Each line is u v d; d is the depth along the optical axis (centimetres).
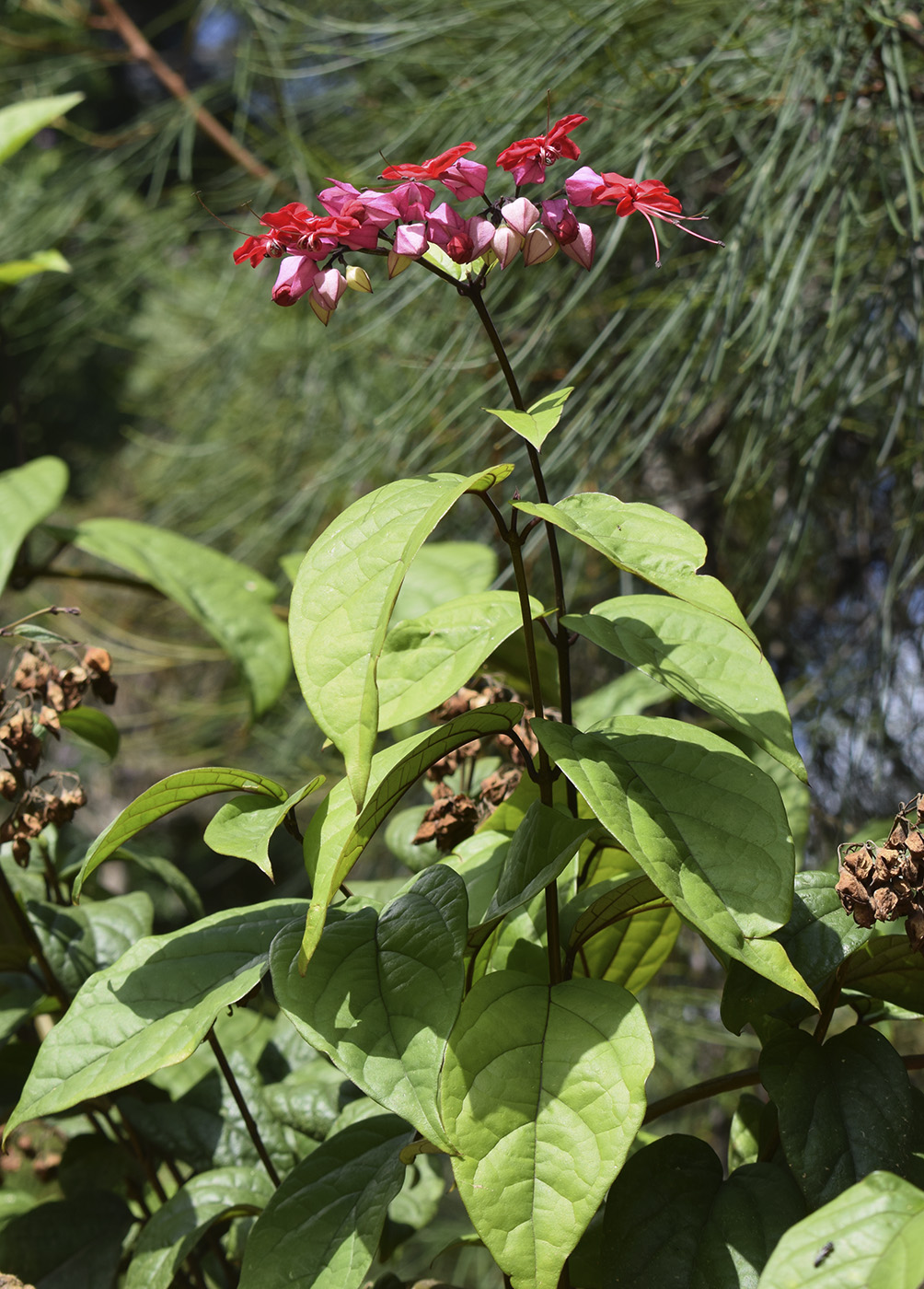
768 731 145
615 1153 137
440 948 142
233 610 202
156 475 467
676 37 224
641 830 139
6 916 170
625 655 146
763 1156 149
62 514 552
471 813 159
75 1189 169
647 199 142
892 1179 135
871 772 260
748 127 204
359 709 136
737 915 138
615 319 203
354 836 140
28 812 159
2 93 412
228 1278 163
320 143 306
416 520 140
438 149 239
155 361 519
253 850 142
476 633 147
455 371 225
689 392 226
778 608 282
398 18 257
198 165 399
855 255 218
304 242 142
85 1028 145
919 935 141
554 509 140
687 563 139
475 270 147
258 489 392
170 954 149
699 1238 143
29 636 161
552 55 209
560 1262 135
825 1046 147
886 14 184
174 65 430
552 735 143
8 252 365
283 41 311
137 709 475
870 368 202
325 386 327
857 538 268
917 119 209
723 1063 311
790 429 215
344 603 139
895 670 251
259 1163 164
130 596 465
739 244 189
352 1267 143
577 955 159
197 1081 168
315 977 142
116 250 378
